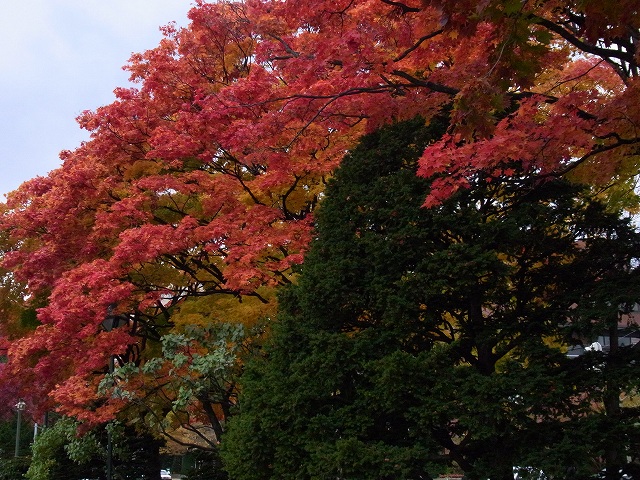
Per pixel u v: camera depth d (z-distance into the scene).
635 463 7.98
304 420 8.45
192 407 14.48
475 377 7.73
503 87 7.03
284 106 9.53
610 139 8.34
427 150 7.27
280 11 10.12
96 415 13.23
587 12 6.73
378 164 9.30
